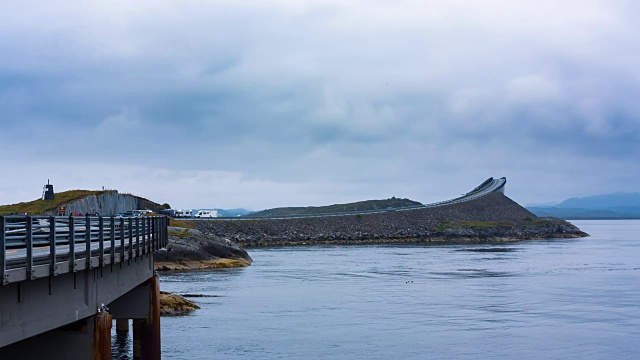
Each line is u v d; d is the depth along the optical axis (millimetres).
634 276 95250
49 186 100812
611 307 65875
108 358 23188
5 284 16172
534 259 128750
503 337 51281
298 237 199250
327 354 44875
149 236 35281
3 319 16938
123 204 135000
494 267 110188
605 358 45219
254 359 43125
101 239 23203
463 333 52500
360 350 46156
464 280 89438
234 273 98375
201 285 82250
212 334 50656
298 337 50125
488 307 65688
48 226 21797
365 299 70562
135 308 35281
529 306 66438
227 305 65375
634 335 52312
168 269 103188
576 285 84000
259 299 69750
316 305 66000
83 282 22406
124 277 29797
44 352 22484
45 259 19297
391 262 120938
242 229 193125
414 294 74938
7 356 22359
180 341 48156
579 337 51438
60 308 20406
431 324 56219
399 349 46719
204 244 113250
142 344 35344
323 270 103875
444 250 160125
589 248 168625
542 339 50656
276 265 114062
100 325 22891
